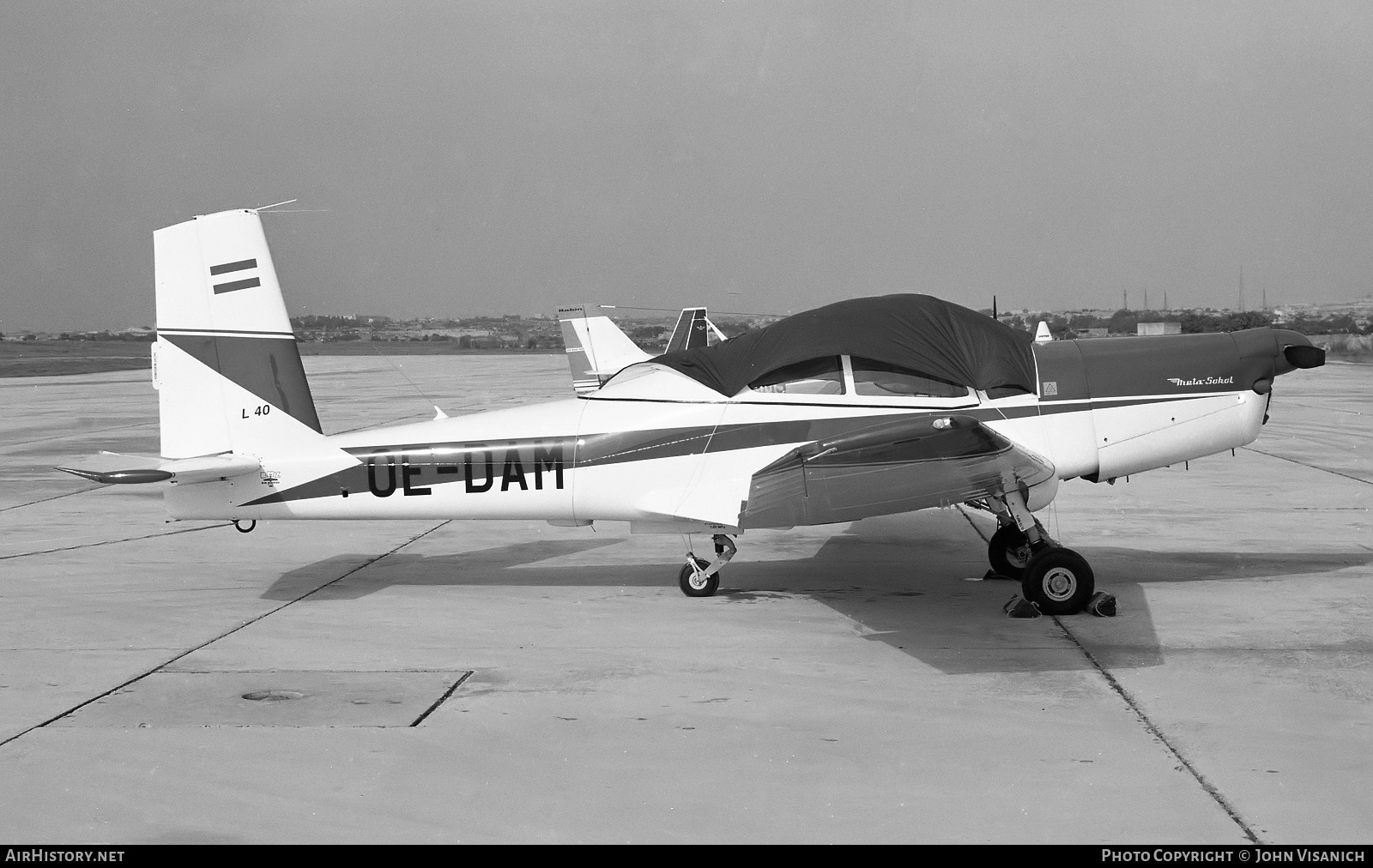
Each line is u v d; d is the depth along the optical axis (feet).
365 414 81.25
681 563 28.99
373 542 32.63
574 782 13.87
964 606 23.57
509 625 22.36
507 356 314.14
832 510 23.30
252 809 13.15
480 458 25.03
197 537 33.71
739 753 14.80
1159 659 19.10
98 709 17.01
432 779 14.02
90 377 178.50
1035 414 24.54
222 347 25.03
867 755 14.66
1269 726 15.51
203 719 16.51
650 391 25.13
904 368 24.34
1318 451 51.26
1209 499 37.81
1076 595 22.26
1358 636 20.33
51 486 46.01
